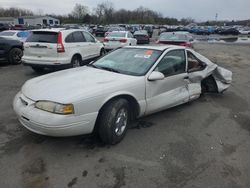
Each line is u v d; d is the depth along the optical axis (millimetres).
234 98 6184
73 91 3232
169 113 4949
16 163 3105
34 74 8375
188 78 4902
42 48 7676
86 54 9000
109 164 3146
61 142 3619
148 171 3035
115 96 3482
